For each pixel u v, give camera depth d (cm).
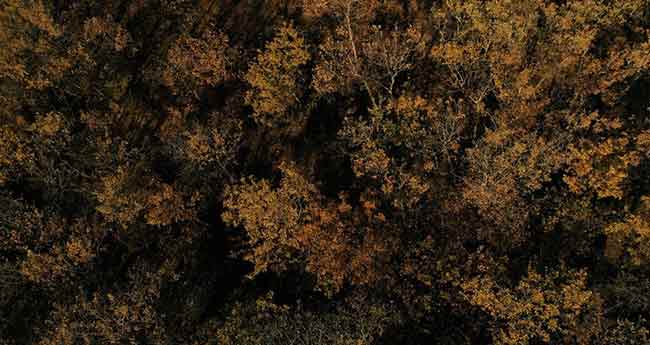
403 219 4466
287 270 4662
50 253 4697
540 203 4362
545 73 4822
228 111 5634
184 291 4691
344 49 5209
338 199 4975
